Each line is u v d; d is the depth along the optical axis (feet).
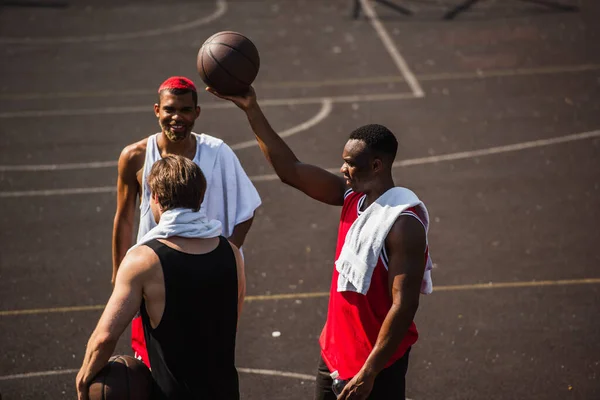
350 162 23.71
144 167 29.14
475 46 104.78
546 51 101.76
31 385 37.32
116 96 89.25
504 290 45.93
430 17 118.83
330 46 106.63
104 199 61.82
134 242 52.65
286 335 41.63
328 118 80.64
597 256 49.98
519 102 83.56
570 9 120.16
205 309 21.65
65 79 95.61
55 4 129.39
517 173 65.05
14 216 58.80
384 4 125.80
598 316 42.68
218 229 22.31
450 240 53.06
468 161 68.08
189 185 21.88
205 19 120.57
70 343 41.22
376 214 23.08
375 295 23.35
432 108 82.74
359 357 24.09
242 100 25.85
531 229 54.44
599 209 57.47
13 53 106.22
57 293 46.98
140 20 120.57
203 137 29.76
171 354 21.58
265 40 110.01
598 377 36.99
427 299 45.06
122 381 21.26
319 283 47.62
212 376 22.17
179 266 21.31
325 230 55.26
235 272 22.29
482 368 38.06
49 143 75.00
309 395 36.22
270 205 59.67
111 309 20.83
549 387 36.35
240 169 29.94
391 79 92.99
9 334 42.14
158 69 98.58
